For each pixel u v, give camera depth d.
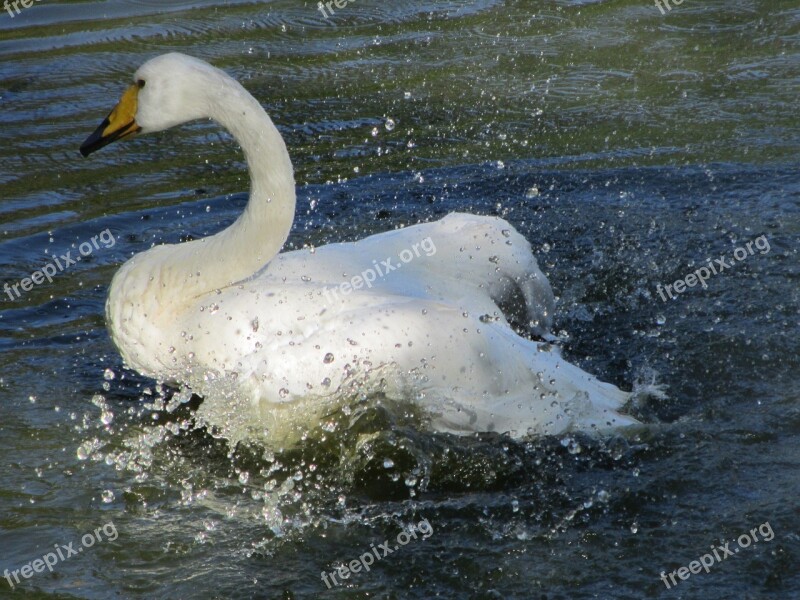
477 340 9.21
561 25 22.67
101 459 9.31
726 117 17.58
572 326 11.59
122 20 22.39
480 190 15.09
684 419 9.62
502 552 7.96
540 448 9.11
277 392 8.93
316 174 15.73
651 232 13.66
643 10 23.59
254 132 9.30
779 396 9.99
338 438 9.20
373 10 23.70
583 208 14.47
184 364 9.34
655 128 17.22
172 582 7.71
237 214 14.39
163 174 15.68
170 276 9.38
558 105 18.34
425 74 19.81
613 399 9.70
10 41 20.80
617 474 8.83
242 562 7.92
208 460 9.33
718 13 23.25
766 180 15.08
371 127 17.52
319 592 7.58
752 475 8.70
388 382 9.02
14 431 9.74
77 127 16.77
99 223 14.01
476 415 9.21
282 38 21.66
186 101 9.60
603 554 7.89
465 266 10.28
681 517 8.24
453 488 8.84
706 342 11.02
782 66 19.83
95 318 11.92
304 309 9.10
